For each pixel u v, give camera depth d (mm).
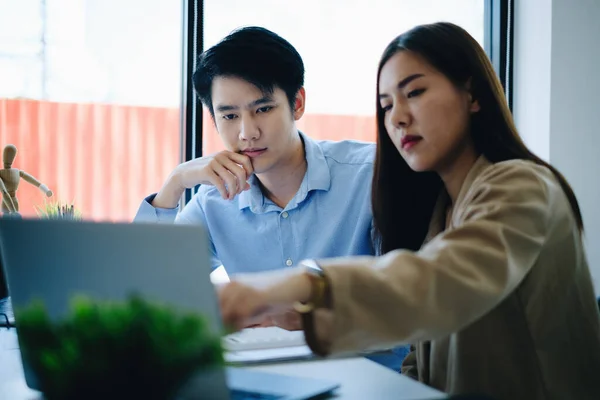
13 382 896
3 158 1881
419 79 954
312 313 716
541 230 811
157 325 606
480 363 922
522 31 2855
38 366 673
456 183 1037
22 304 702
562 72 2732
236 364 933
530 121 2820
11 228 706
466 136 1007
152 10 2939
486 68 979
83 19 3035
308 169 1634
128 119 3039
